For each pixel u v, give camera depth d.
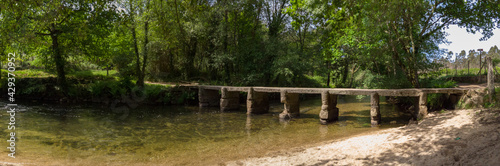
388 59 16.45
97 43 22.78
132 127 13.23
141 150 9.32
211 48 28.19
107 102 21.47
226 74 26.50
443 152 5.96
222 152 8.91
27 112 16.66
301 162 7.04
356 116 15.34
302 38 28.14
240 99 22.48
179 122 14.62
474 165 4.95
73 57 22.61
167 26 19.83
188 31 25.02
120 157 8.52
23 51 21.36
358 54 18.69
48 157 8.32
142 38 23.41
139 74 23.52
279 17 26.69
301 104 21.73
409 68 15.06
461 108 11.57
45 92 22.61
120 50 26.39
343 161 6.69
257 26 26.89
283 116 15.03
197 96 22.61
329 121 13.63
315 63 24.98
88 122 14.20
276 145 9.60
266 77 26.45
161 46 24.34
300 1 23.23
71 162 7.93
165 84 25.20
